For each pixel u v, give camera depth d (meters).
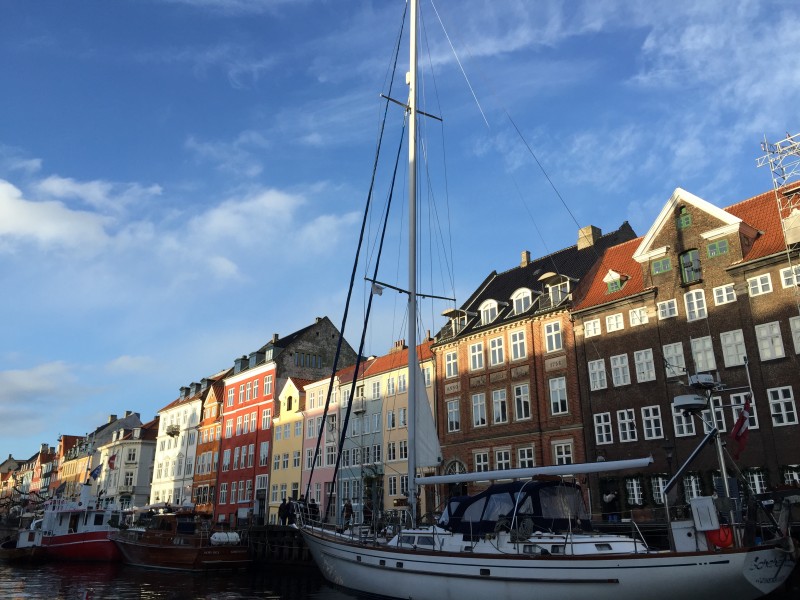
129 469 93.12
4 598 27.45
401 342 59.59
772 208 34.81
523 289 44.44
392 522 24.14
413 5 27.33
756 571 15.32
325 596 23.91
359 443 54.44
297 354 71.50
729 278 33.22
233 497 70.12
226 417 76.00
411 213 25.42
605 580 16.11
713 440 18.28
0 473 177.62
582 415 38.16
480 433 44.31
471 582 18.09
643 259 37.19
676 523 16.41
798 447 29.05
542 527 18.48
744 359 30.34
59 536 49.22
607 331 38.12
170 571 39.69
